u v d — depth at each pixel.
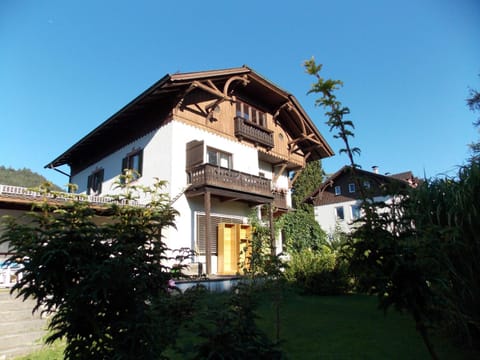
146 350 2.28
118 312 2.46
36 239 2.29
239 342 2.22
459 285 3.75
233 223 13.16
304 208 18.33
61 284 2.34
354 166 2.53
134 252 2.52
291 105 16.86
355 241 2.41
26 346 4.72
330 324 5.98
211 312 2.35
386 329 5.54
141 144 13.27
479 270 3.72
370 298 9.17
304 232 16.47
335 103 2.64
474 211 3.68
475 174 3.88
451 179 4.21
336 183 29.75
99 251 2.45
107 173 15.08
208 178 11.45
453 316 3.85
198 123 13.05
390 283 2.20
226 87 13.30
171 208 3.08
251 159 15.16
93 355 2.33
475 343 4.25
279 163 17.92
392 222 2.40
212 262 12.56
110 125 13.73
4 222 2.44
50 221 2.44
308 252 11.47
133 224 2.77
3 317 4.99
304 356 4.14
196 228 12.17
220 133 13.91
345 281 9.82
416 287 2.11
